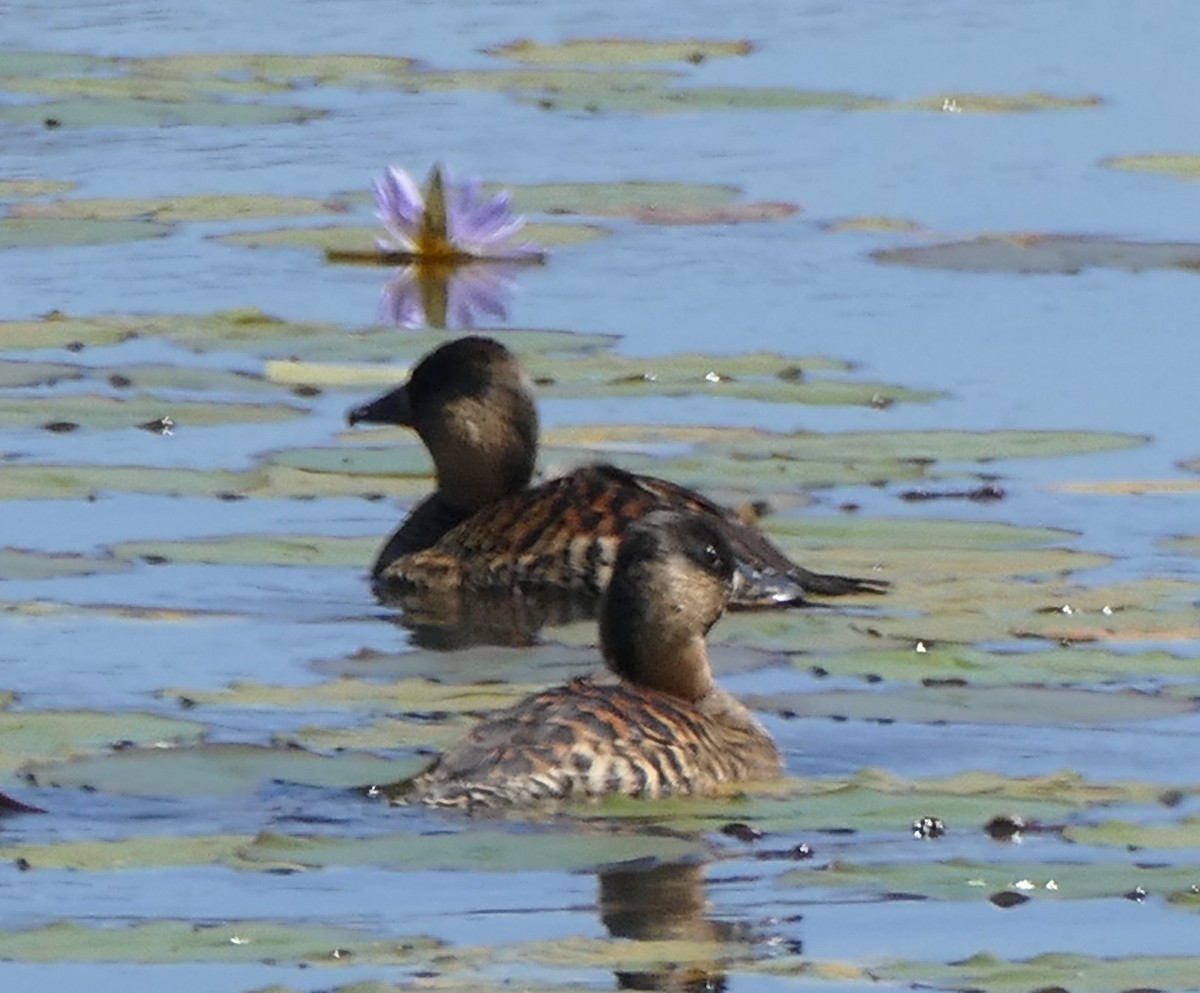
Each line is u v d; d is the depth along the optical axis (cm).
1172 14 3428
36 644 1453
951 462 1786
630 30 3397
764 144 2856
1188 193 2623
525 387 1714
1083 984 1038
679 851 1169
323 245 2441
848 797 1238
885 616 1500
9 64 3156
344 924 1094
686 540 1344
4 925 1080
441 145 2833
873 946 1086
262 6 3566
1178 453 1812
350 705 1355
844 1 3566
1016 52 3247
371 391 1967
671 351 2070
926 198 2619
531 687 1398
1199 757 1295
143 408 1886
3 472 1730
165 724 1308
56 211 2527
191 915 1094
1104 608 1507
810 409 1903
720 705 1336
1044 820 1211
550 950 1068
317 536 1656
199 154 2791
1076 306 2192
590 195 2622
